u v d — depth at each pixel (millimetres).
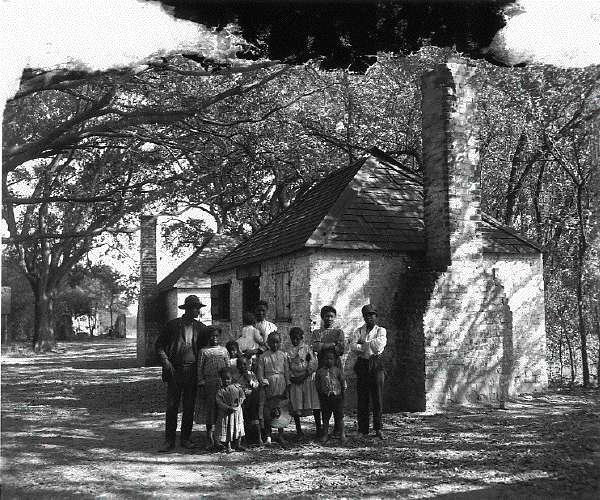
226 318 18141
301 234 12758
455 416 11000
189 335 9039
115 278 62844
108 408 13414
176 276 29922
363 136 21578
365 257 12281
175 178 17703
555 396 13055
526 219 19500
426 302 11719
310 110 20797
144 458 8289
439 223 12156
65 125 12008
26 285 56781
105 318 91500
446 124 12047
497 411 11383
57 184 26594
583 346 14789
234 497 6281
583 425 9695
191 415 9000
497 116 17578
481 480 6668
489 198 18859
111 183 22984
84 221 40719
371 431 9750
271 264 13969
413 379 11844
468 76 12234
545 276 16797
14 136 13922
